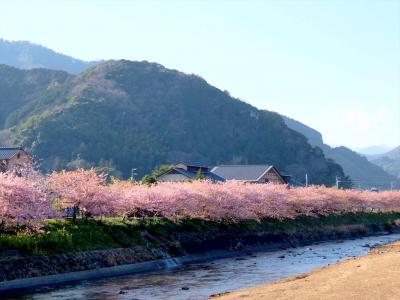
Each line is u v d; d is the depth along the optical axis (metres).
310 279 30.58
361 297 22.83
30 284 32.81
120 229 45.22
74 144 160.25
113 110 188.88
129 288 32.78
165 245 46.97
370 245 66.62
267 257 51.72
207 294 30.39
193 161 178.25
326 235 78.69
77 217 46.72
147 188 53.50
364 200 104.44
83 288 32.75
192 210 54.44
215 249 53.00
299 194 82.56
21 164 77.00
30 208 35.47
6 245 34.09
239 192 65.94
